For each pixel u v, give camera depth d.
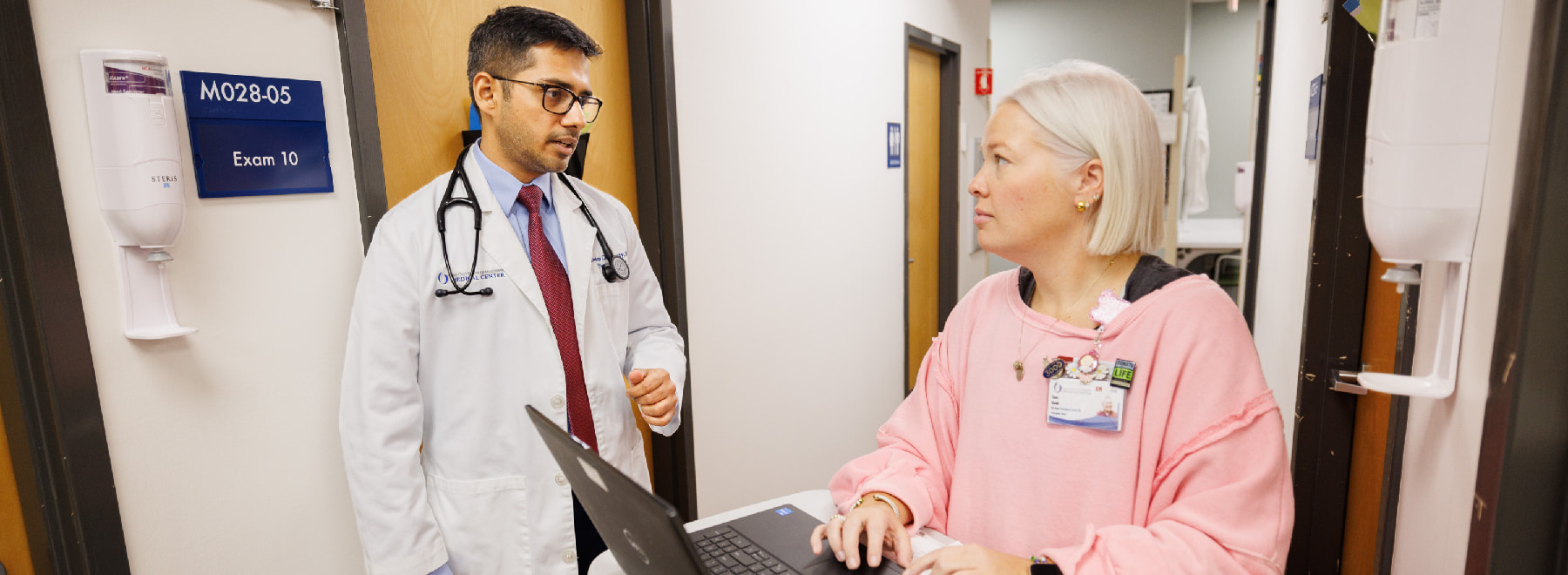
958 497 1.04
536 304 1.38
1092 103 0.90
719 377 2.45
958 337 1.12
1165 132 5.48
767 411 2.73
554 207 1.50
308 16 1.32
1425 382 0.90
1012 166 0.94
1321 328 1.70
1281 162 2.38
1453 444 0.87
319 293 1.36
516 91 1.31
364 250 1.43
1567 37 0.64
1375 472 1.58
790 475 2.91
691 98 2.24
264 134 1.26
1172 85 6.79
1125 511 0.90
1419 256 0.87
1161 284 0.91
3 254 1.01
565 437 0.75
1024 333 1.00
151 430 1.16
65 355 1.05
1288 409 2.01
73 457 1.07
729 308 2.48
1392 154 0.85
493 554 1.38
